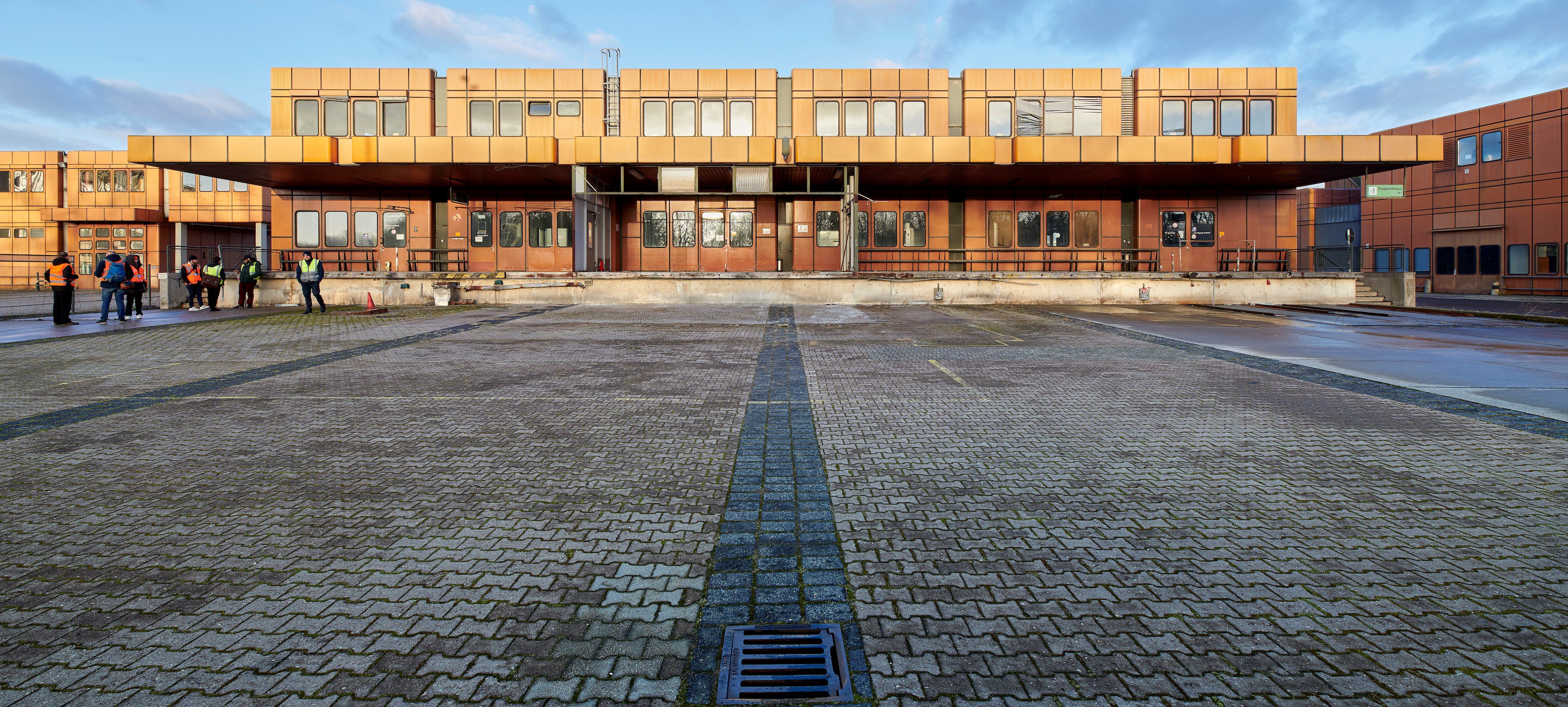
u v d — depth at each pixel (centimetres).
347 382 891
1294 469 515
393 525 410
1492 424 658
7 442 596
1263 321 1806
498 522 414
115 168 4922
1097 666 266
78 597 321
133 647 280
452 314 1950
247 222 4897
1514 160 3369
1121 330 1536
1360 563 355
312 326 1619
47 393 815
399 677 260
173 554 369
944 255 2897
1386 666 265
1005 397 794
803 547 376
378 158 2402
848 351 1194
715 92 2783
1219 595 321
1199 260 2906
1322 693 249
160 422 670
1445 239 3703
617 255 2875
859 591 326
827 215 2891
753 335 1451
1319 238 4597
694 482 487
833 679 258
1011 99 2803
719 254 2888
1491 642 281
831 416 698
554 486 481
